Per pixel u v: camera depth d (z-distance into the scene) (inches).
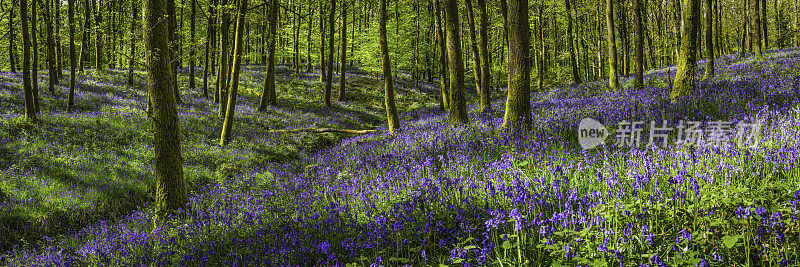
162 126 321.7
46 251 293.1
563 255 144.3
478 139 385.4
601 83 951.6
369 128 908.6
